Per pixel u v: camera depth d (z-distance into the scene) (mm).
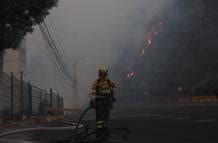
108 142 11305
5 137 11523
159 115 24406
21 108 32500
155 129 16062
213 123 17391
